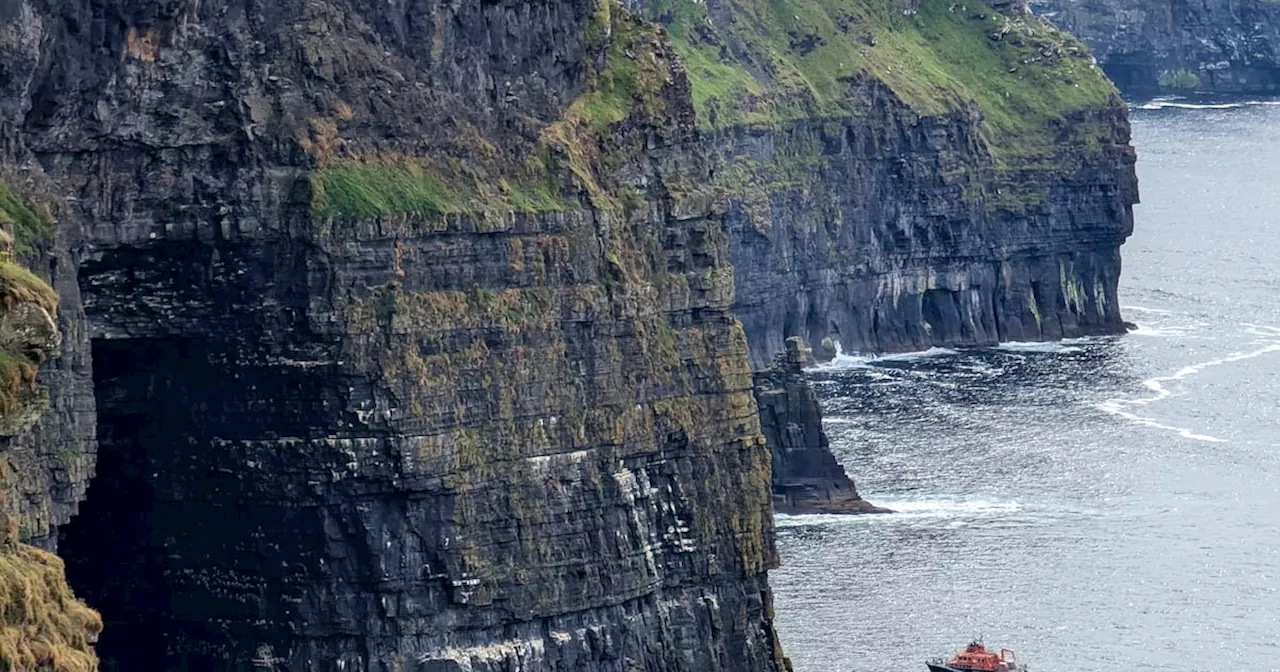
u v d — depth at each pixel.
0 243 148.88
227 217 182.00
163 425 186.50
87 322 178.00
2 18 171.12
